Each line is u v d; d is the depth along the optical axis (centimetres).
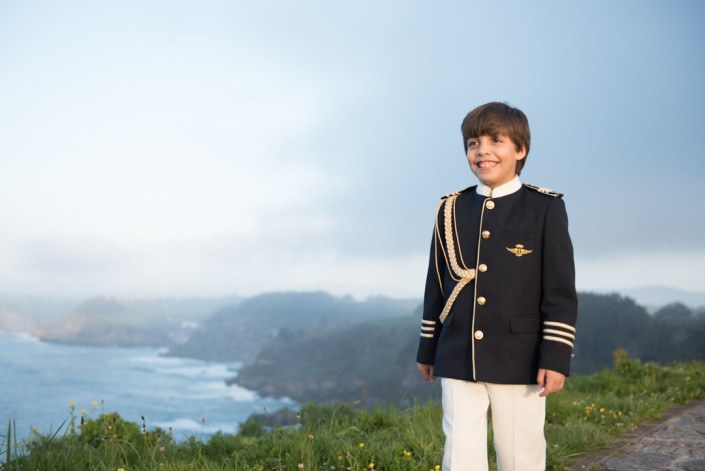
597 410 595
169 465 383
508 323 238
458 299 251
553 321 231
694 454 457
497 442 246
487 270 244
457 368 245
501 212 250
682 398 705
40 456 352
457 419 243
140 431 466
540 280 241
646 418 599
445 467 243
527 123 256
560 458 420
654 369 845
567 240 240
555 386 225
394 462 376
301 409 557
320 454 405
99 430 445
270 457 403
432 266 270
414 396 566
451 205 267
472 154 254
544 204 245
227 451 461
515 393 239
